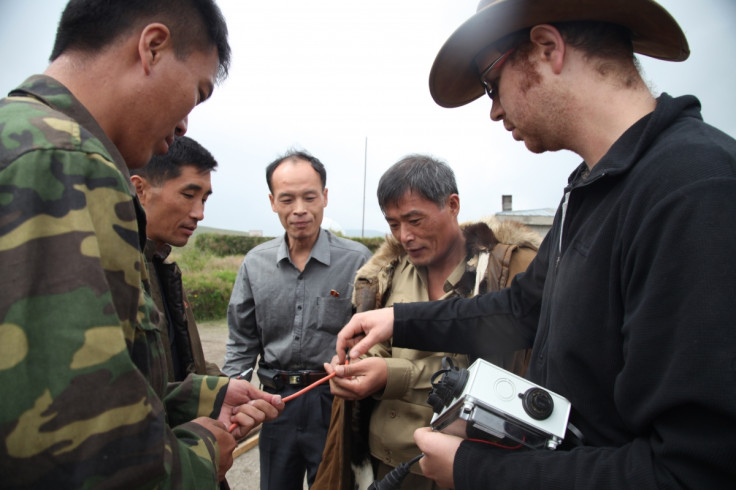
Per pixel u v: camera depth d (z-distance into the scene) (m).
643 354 0.72
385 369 1.58
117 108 0.89
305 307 2.35
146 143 0.95
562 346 0.90
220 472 0.94
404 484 1.62
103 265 0.71
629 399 0.75
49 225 0.65
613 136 0.92
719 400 0.62
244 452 3.09
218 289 8.19
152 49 0.88
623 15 0.94
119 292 0.73
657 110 0.85
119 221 0.74
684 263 0.69
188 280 8.31
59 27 0.88
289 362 2.33
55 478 0.60
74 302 0.63
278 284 2.39
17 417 0.59
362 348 1.49
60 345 0.61
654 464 0.70
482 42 1.07
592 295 0.86
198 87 1.00
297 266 2.39
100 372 0.63
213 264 12.76
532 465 0.82
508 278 1.66
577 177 1.16
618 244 0.82
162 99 0.91
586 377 0.88
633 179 0.82
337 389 1.58
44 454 0.59
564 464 0.79
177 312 1.72
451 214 1.77
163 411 0.75
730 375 0.62
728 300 0.65
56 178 0.67
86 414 0.61
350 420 1.76
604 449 0.79
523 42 1.00
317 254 2.38
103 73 0.87
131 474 0.65
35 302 0.62
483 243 1.74
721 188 0.69
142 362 0.84
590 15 0.93
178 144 1.66
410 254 1.78
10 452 0.59
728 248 0.66
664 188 0.75
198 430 0.93
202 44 0.95
